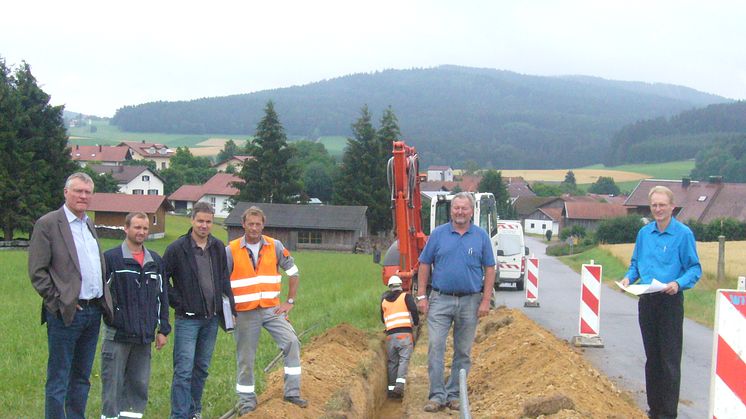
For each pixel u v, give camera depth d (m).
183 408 8.32
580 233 95.25
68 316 7.19
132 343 7.84
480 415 8.94
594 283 14.66
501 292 30.06
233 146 176.50
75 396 7.64
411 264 17.19
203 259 8.52
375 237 73.81
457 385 9.77
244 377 9.09
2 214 57.56
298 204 76.38
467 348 9.67
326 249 73.81
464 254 9.45
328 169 113.38
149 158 159.38
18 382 10.48
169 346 13.31
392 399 12.84
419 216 18.30
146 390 8.15
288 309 9.42
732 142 150.50
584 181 187.38
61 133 61.12
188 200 109.00
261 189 79.25
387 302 12.89
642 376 11.94
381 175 80.50
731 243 56.38
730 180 135.75
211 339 8.72
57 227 7.27
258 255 9.16
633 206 90.88
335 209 74.81
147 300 7.90
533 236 124.38
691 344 15.30
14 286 26.41
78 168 62.50
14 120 58.16
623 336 16.14
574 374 9.41
